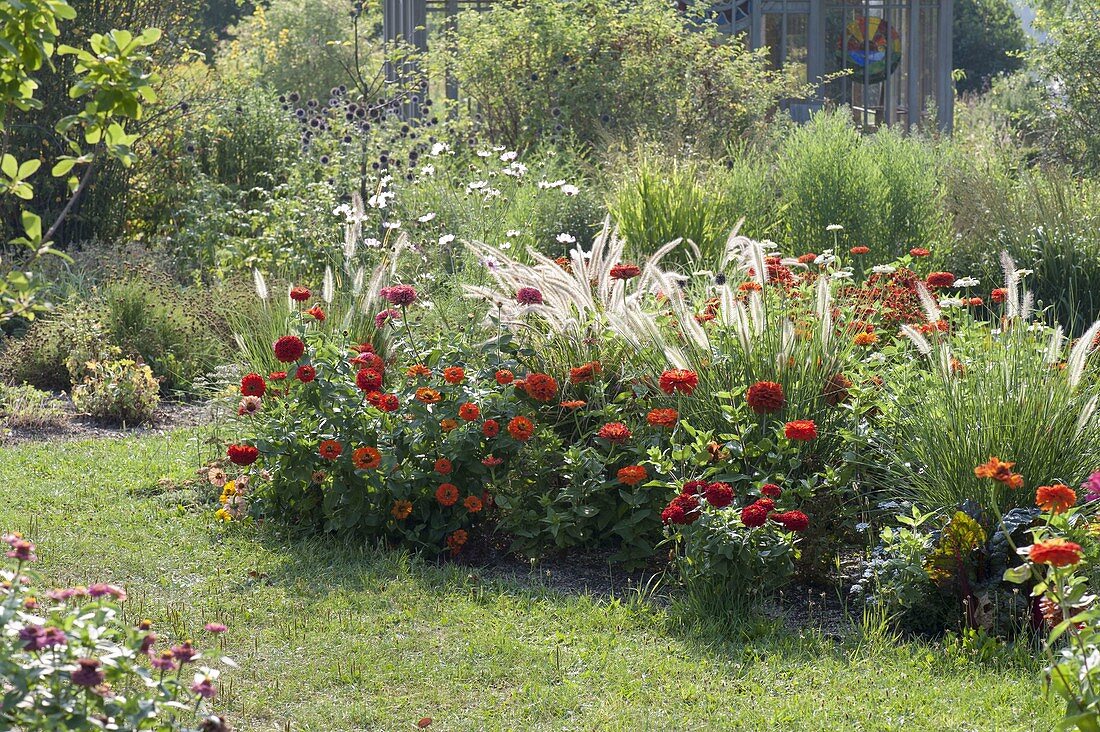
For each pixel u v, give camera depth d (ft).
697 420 18.06
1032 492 15.57
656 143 39.22
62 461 22.57
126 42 9.46
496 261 21.27
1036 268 30.14
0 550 17.13
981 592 14.46
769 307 19.51
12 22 9.10
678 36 51.83
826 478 16.46
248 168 43.52
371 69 92.58
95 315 30.45
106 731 8.50
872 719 12.36
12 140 39.19
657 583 16.83
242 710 12.57
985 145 46.21
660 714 12.56
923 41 68.59
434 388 18.71
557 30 50.49
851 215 33.83
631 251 32.48
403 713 12.65
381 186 30.42
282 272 33.40
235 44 90.12
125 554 17.44
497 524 18.45
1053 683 10.18
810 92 64.54
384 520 18.37
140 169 42.98
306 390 18.72
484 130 51.47
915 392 17.83
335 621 15.14
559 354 20.10
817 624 15.25
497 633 14.75
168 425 26.45
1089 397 16.42
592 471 17.51
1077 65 56.34
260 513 18.85
